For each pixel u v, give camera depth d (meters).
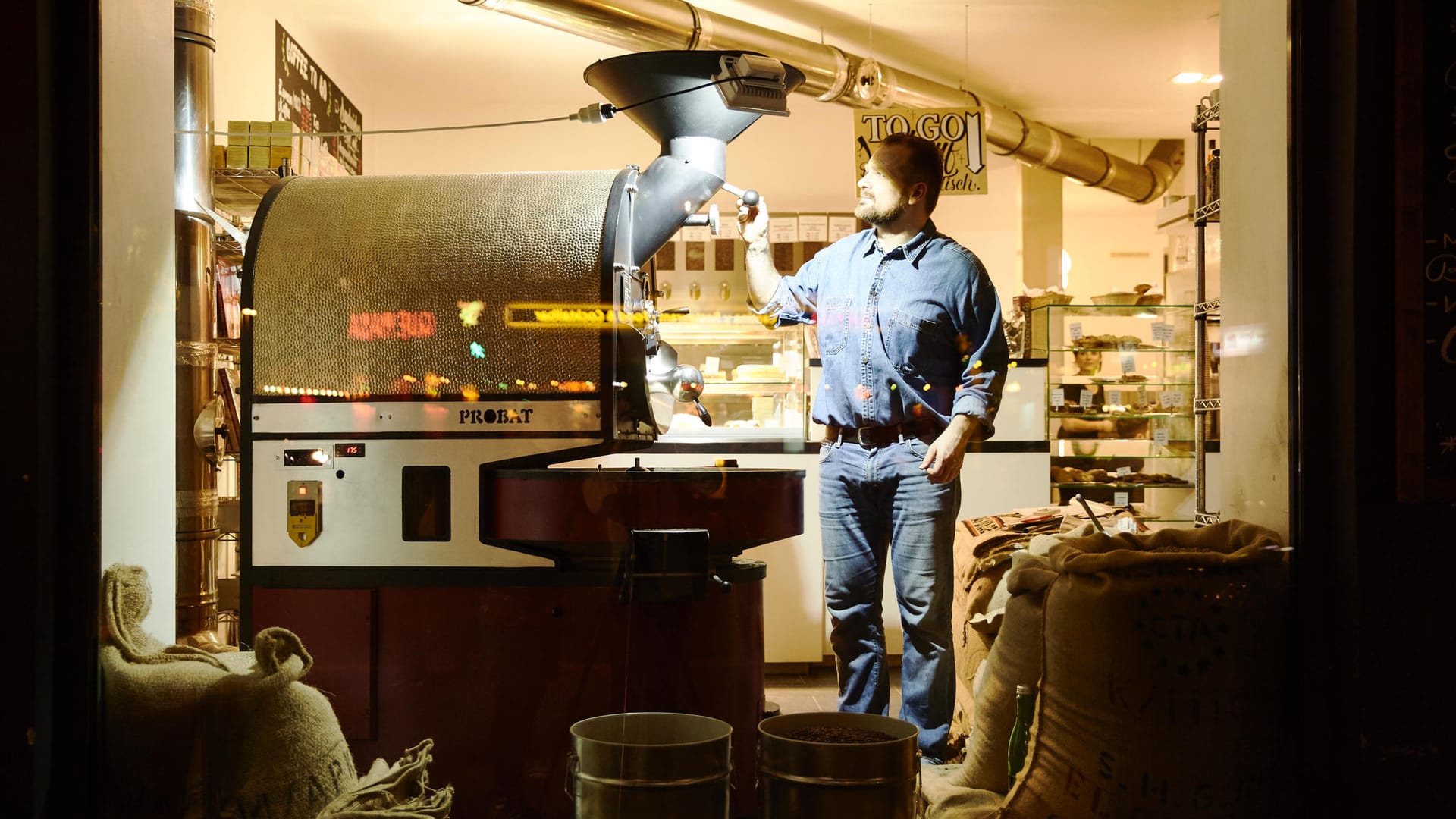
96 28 1.49
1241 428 1.80
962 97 3.78
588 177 2.13
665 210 2.21
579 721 1.83
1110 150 4.57
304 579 2.02
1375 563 1.51
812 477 2.95
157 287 1.77
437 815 1.71
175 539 2.04
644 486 1.96
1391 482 1.51
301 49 2.42
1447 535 1.53
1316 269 1.54
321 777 1.63
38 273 1.43
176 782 1.54
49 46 1.45
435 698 1.98
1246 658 1.57
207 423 2.11
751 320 3.42
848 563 2.32
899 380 2.26
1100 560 1.61
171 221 1.82
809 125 3.36
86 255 1.48
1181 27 3.34
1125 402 3.56
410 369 2.03
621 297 2.07
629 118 2.29
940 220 2.69
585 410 1.99
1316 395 1.55
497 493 1.99
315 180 2.19
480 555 1.99
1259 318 1.73
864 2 3.33
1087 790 1.59
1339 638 1.53
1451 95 1.49
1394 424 1.50
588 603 1.96
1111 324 3.68
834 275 2.39
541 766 1.95
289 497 2.03
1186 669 1.56
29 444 1.43
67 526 1.48
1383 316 1.51
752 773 2.01
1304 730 1.56
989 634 2.11
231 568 2.13
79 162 1.48
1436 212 1.49
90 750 1.50
